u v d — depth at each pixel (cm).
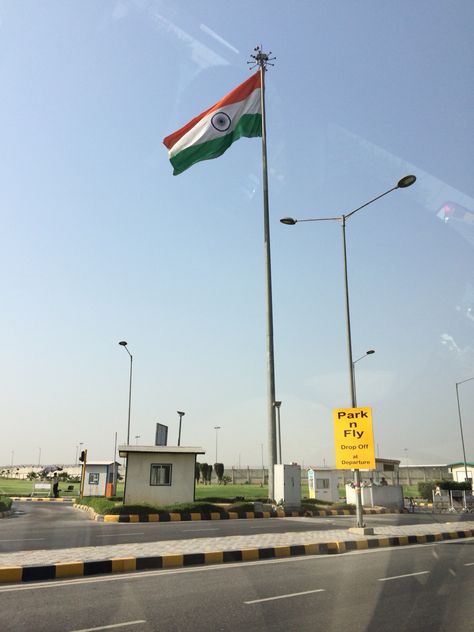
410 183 1304
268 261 2650
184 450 2464
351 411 1525
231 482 7081
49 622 585
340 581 834
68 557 968
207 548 1121
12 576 828
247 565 1005
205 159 2586
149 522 1931
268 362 2555
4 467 11119
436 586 795
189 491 2448
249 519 2139
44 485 4519
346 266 1919
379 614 625
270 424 2506
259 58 2744
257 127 2719
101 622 588
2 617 605
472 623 586
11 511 2466
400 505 2986
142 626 573
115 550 1080
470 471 4172
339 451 1527
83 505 2848
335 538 1350
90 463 3541
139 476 2417
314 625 579
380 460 2983
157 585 796
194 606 664
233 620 599
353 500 2964
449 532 1608
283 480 2447
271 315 2603
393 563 1028
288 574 900
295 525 1802
